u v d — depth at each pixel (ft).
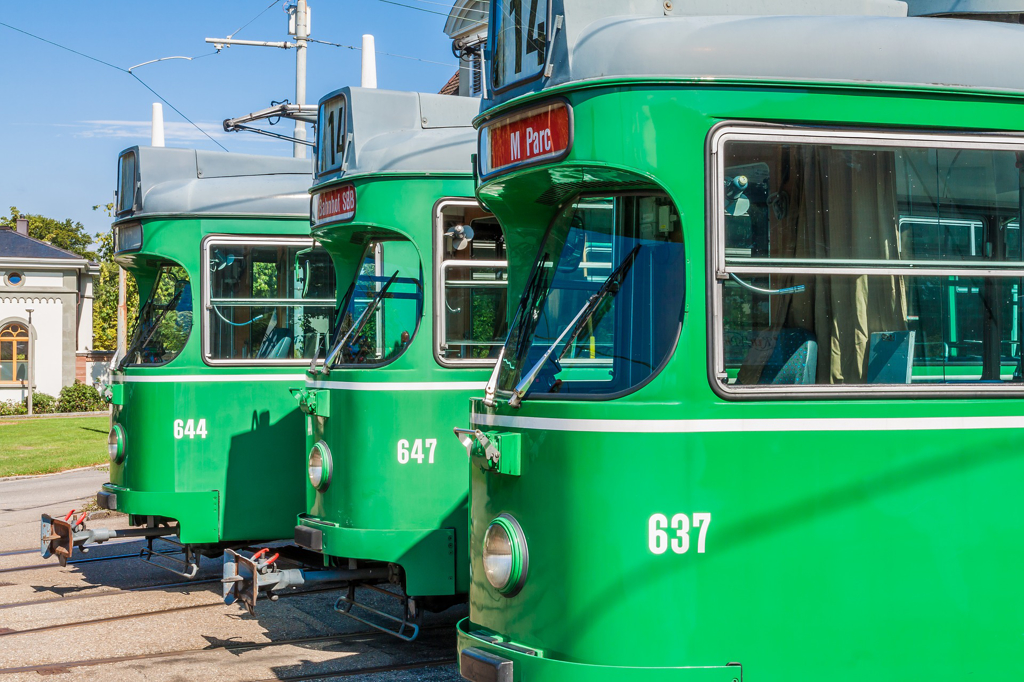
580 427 13.46
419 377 22.24
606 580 13.19
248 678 20.74
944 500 13.62
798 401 13.33
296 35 54.13
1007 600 13.78
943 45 13.99
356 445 22.36
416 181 22.57
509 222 16.56
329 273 29.81
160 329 29.84
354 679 20.47
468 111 24.97
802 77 13.57
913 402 13.57
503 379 15.65
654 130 13.42
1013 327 14.26
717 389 13.17
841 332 13.74
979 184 14.10
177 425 28.58
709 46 13.52
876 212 13.80
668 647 13.03
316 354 26.27
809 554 13.28
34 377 129.08
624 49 13.58
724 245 13.35
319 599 28.12
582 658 13.28
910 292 13.97
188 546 29.71
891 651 13.42
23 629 25.11
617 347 14.07
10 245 130.00
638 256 14.24
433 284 22.43
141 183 30.22
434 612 25.17
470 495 15.83
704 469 13.15
